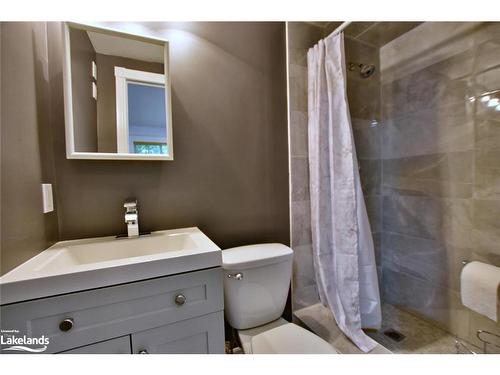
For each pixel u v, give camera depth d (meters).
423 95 1.43
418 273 1.51
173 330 0.69
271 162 1.36
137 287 0.64
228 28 1.23
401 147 1.58
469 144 1.24
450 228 1.33
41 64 0.84
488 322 1.19
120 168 1.03
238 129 1.27
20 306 0.54
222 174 1.24
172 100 1.11
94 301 0.60
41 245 0.79
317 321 1.33
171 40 1.11
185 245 0.99
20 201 0.67
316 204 1.33
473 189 1.23
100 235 1.00
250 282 1.02
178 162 1.13
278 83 1.37
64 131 0.93
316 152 1.31
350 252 1.19
